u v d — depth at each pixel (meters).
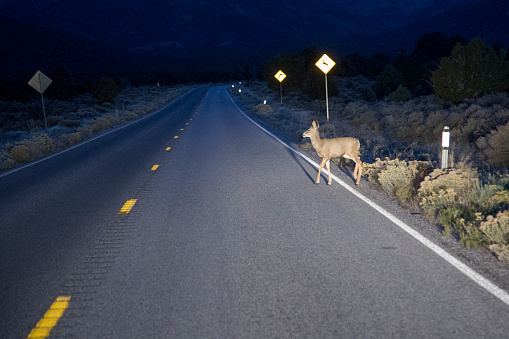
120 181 9.88
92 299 4.04
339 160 10.96
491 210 6.03
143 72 163.75
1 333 3.49
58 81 52.38
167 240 5.64
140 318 3.64
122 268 4.76
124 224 6.46
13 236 6.12
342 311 3.62
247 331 3.38
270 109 32.09
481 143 10.65
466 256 4.71
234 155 13.07
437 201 6.40
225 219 6.49
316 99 37.62
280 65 50.28
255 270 4.55
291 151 13.39
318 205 7.06
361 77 56.28
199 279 4.38
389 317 3.50
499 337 3.17
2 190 9.65
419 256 4.75
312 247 5.16
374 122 19.34
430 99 24.56
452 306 3.64
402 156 11.59
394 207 6.78
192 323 3.53
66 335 3.42
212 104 47.81
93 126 24.25
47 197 8.61
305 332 3.33
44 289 4.30
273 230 5.87
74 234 6.08
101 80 48.38
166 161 12.55
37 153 15.55
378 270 4.43
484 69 20.14
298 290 4.05
